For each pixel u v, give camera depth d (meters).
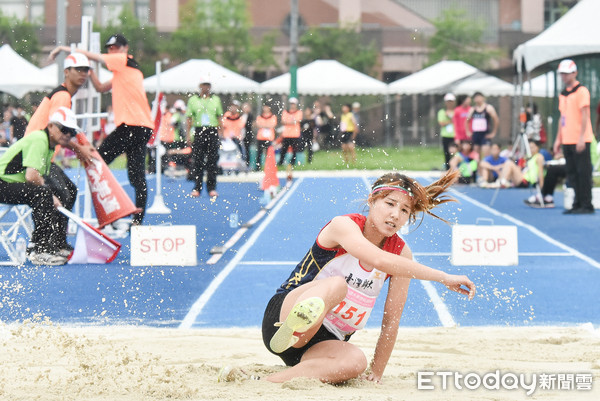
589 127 25.17
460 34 67.88
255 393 6.75
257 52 66.50
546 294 13.50
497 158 34.62
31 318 11.48
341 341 7.38
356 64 67.62
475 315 11.98
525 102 49.38
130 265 16.16
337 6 70.25
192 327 11.11
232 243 19.22
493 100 61.72
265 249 18.41
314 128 45.91
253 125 43.84
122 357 8.85
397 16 69.88
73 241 18.92
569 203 26.64
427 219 23.72
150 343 9.88
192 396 6.77
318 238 7.27
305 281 7.33
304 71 52.06
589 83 34.28
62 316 11.66
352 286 7.23
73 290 13.60
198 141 28.38
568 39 27.34
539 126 34.81
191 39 65.31
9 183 15.79
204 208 26.02
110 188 18.14
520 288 14.02
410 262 6.73
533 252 18.09
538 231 21.53
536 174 27.98
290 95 49.12
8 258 16.92
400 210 6.96
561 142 26.16
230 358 9.09
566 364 8.88
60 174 16.98
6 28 65.25
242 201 28.47
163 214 24.28
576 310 12.32
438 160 52.38
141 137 19.25
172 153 38.12
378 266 6.77
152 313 11.97
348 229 7.00
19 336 9.91
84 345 9.53
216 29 65.81
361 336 10.54
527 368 8.65
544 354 9.43
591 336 10.48
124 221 21.52
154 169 41.38
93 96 20.34
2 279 14.46
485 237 16.34
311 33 67.81
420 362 9.00
